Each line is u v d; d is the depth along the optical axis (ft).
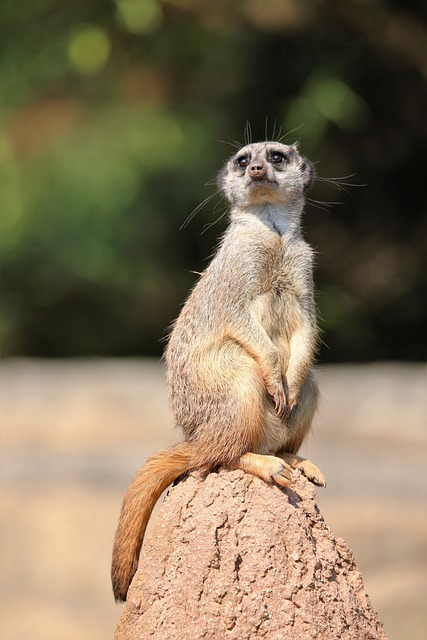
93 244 75.00
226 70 76.74
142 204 74.59
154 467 21.56
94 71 74.54
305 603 19.21
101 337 80.02
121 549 21.47
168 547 19.93
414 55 77.46
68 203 74.43
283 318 23.00
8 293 77.97
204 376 21.88
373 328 80.07
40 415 52.47
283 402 21.75
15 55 76.07
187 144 74.13
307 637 18.98
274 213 23.50
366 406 51.31
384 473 46.55
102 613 40.83
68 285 77.46
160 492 21.71
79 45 71.31
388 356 79.87
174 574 19.69
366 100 78.07
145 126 74.59
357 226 80.33
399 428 50.03
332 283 79.71
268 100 75.87
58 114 76.59
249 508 19.90
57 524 43.91
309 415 22.71
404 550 41.34
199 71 77.25
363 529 42.16
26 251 75.20
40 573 42.91
